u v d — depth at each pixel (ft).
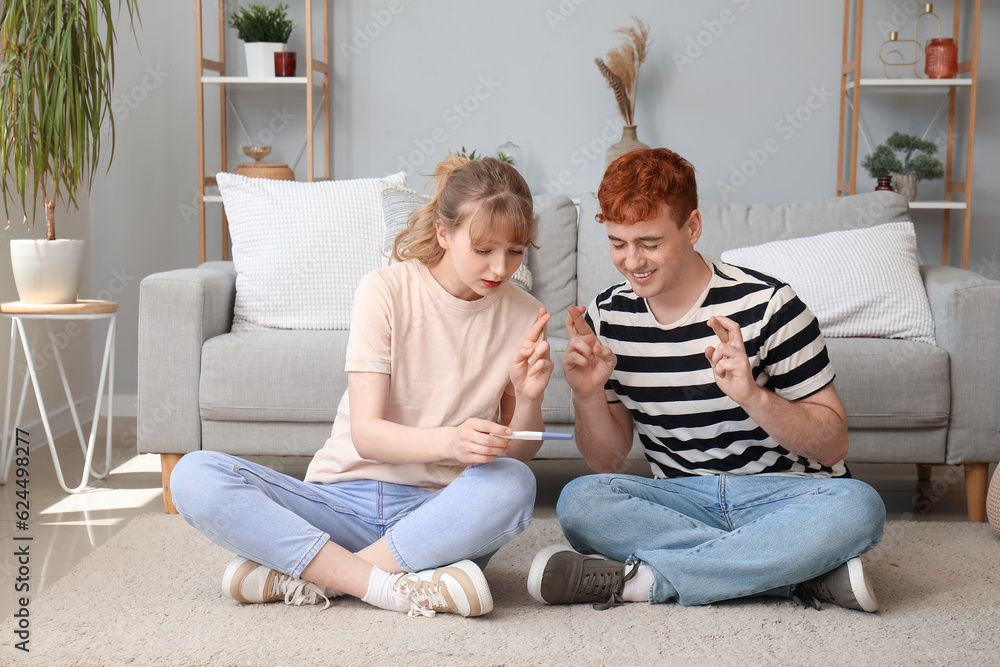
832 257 7.89
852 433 7.23
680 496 5.25
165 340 7.36
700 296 5.09
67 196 10.71
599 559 5.12
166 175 11.47
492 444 4.51
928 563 5.89
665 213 4.65
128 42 11.30
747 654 4.42
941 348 7.29
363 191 8.58
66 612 4.97
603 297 5.45
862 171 11.27
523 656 4.38
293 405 7.33
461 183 4.54
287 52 10.85
